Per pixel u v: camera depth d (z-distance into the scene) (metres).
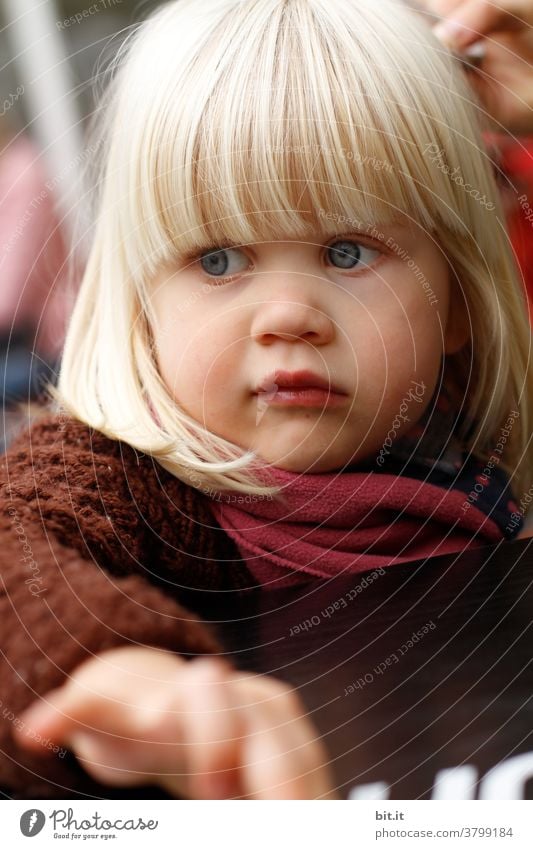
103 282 0.55
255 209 0.46
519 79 0.71
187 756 0.35
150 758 0.35
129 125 0.51
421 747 0.36
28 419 0.63
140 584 0.40
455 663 0.40
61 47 0.81
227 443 0.49
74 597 0.37
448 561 0.51
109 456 0.48
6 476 0.45
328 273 0.48
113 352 0.52
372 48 0.50
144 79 0.51
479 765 0.35
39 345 0.73
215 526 0.50
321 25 0.50
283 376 0.46
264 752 0.35
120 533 0.45
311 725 0.36
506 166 0.70
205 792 0.35
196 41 0.50
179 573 0.48
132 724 0.34
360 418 0.49
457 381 0.60
